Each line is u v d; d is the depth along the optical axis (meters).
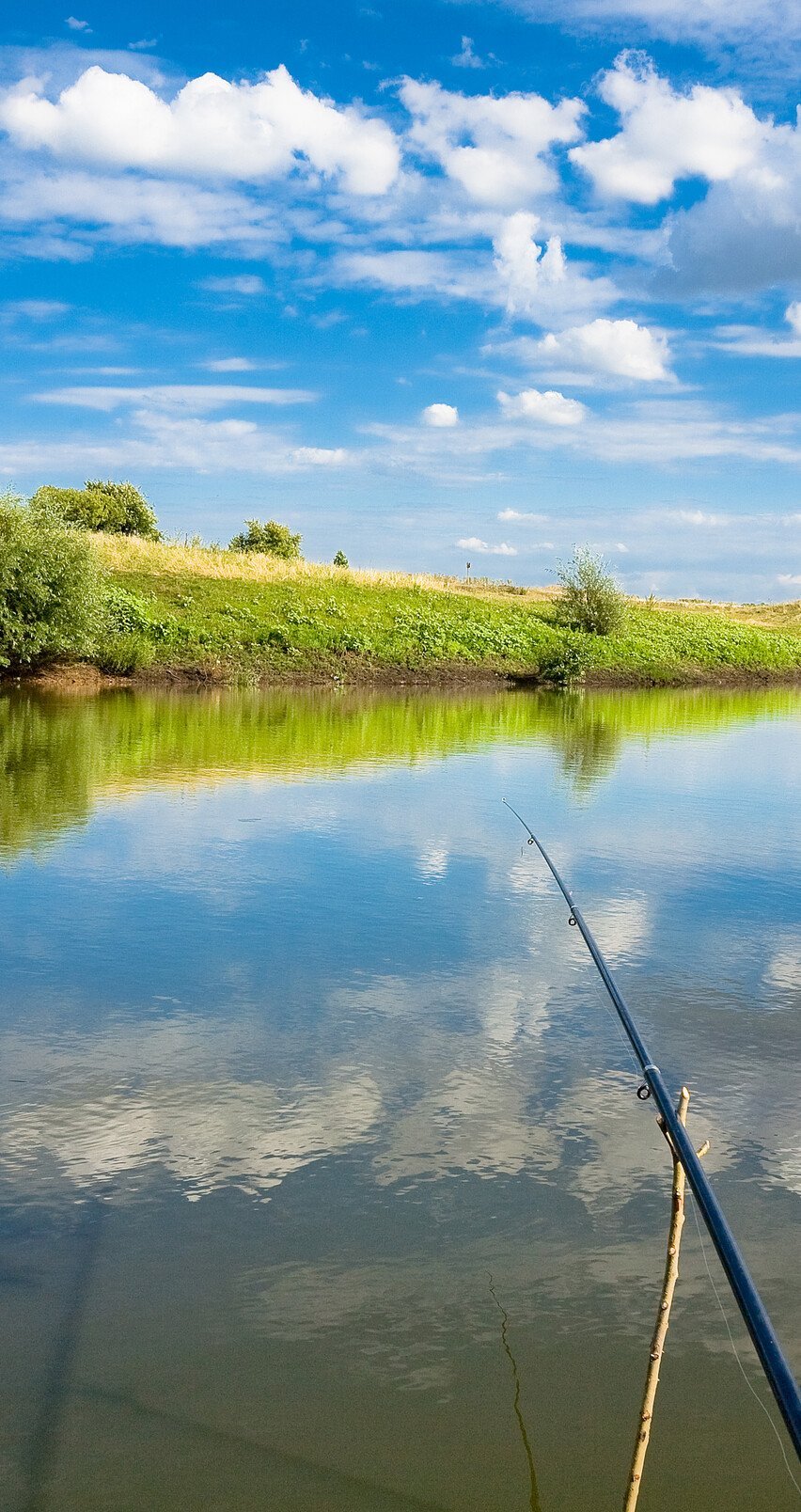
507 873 8.34
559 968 6.20
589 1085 4.68
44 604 23.42
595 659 34.88
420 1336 3.02
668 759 15.38
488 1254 3.41
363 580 38.59
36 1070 4.69
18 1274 3.25
